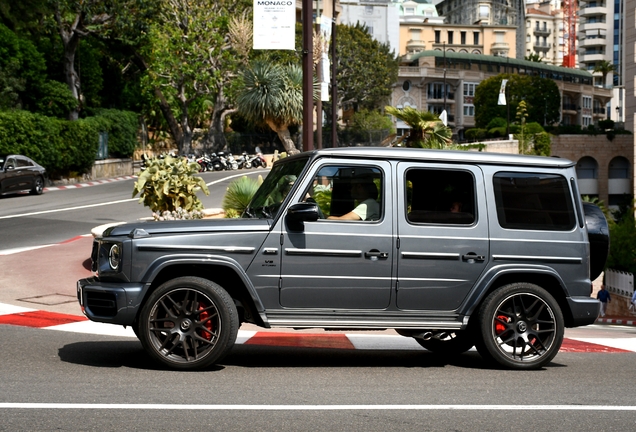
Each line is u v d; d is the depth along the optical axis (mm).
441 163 7348
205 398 5707
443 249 7246
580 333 11953
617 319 26594
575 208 7617
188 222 6980
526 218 7492
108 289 6688
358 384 6457
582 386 6652
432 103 124438
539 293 7395
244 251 6852
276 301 6945
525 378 6988
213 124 63125
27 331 8914
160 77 57406
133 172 52375
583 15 199625
